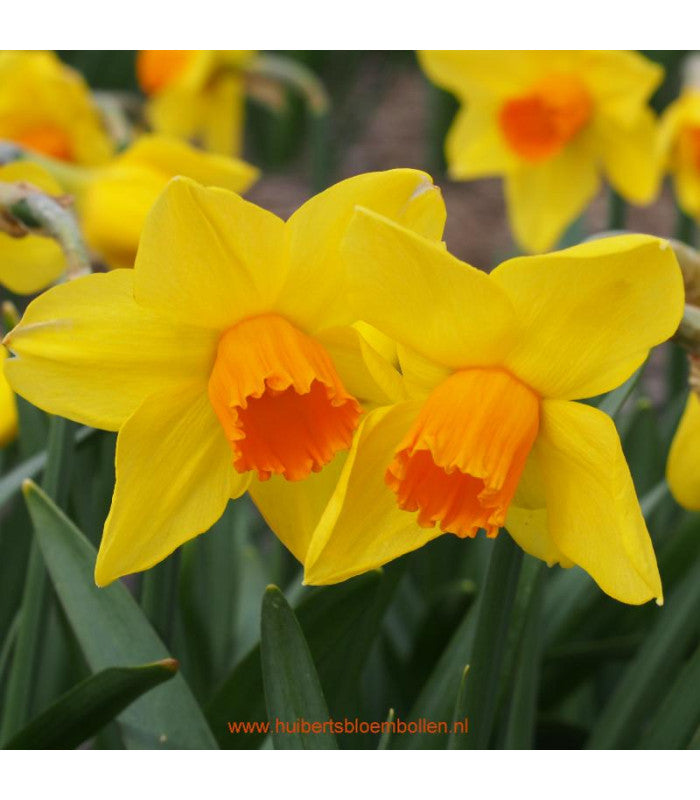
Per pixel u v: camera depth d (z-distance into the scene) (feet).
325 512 1.51
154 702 1.70
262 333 1.54
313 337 1.56
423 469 1.54
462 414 1.53
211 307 1.53
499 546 1.59
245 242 1.51
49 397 1.54
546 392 1.54
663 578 1.94
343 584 1.67
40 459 1.86
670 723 1.78
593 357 1.52
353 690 1.78
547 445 1.55
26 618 1.75
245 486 1.58
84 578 1.69
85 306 1.53
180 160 2.06
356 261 1.50
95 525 1.95
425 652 1.92
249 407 1.55
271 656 1.60
